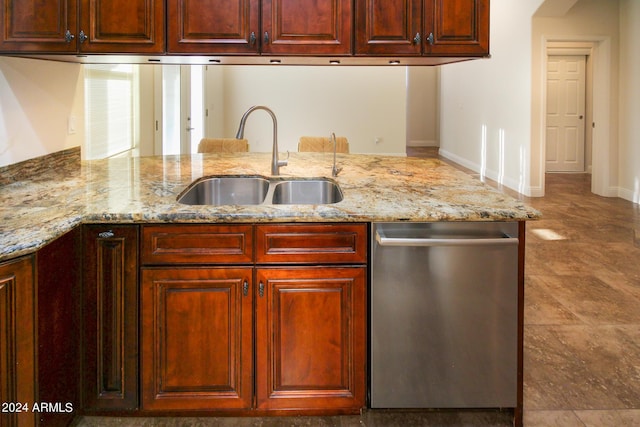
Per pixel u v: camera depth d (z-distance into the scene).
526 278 3.57
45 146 2.44
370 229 1.76
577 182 7.47
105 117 3.77
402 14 2.12
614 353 2.49
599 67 6.38
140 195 2.00
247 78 8.57
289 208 1.78
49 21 1.96
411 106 12.57
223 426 1.89
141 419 1.92
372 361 1.81
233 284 1.76
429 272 1.78
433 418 1.95
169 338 1.77
